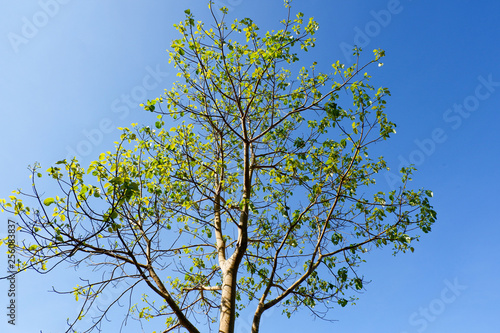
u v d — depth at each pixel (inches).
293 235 335.0
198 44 304.3
